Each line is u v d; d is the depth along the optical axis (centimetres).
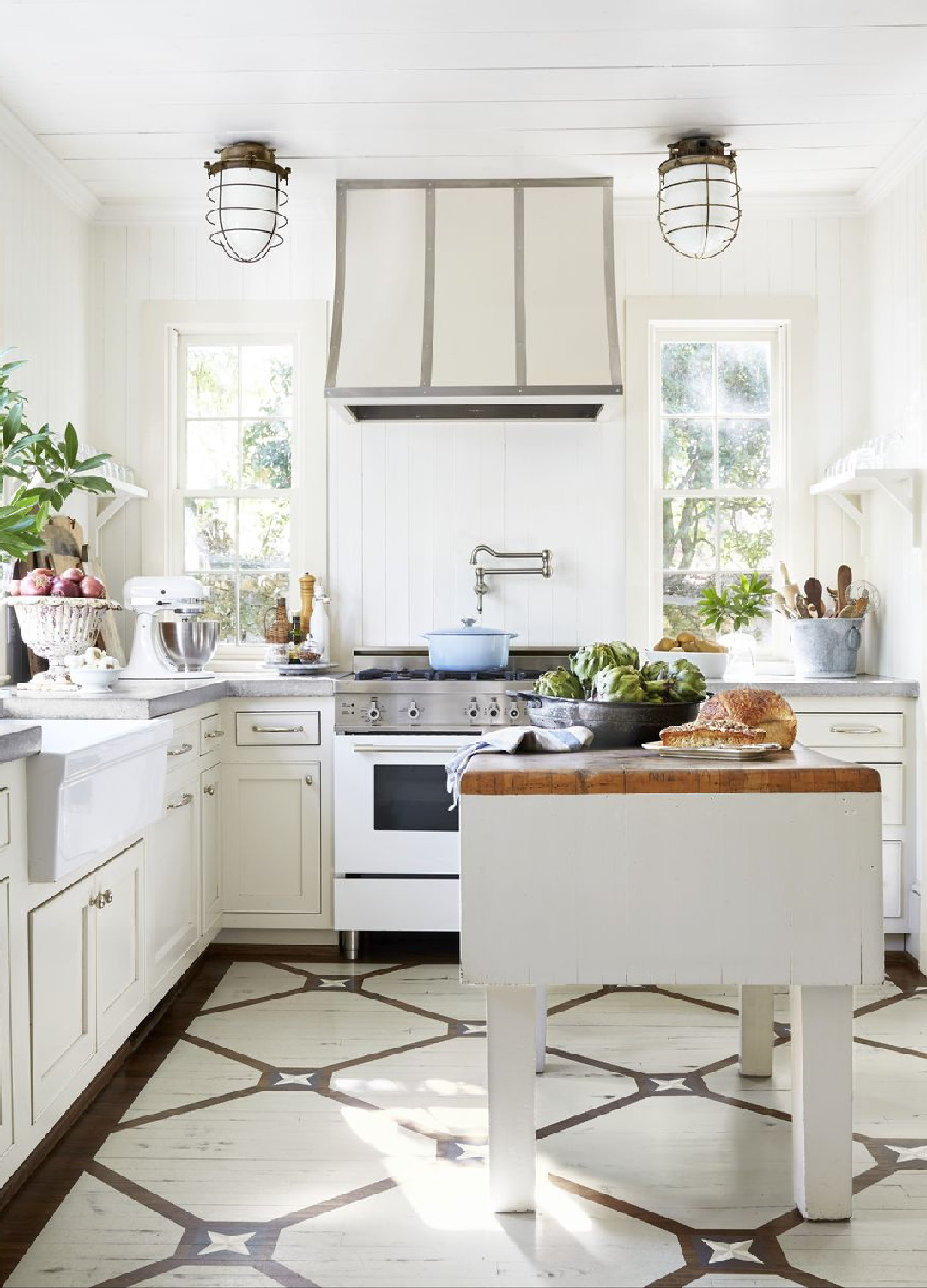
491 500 469
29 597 336
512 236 432
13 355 384
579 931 212
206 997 362
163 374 468
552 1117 267
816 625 428
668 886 211
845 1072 218
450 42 331
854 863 210
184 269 468
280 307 467
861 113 381
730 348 476
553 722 260
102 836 259
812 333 464
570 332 420
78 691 341
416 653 462
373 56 338
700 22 322
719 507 477
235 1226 217
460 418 444
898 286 425
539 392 408
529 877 212
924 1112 268
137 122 383
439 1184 234
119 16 314
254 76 351
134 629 470
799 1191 221
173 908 346
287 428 480
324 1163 244
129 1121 266
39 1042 234
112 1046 283
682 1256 206
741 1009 293
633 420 465
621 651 268
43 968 236
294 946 423
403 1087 286
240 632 479
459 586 470
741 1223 218
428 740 401
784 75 353
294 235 468
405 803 404
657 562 475
